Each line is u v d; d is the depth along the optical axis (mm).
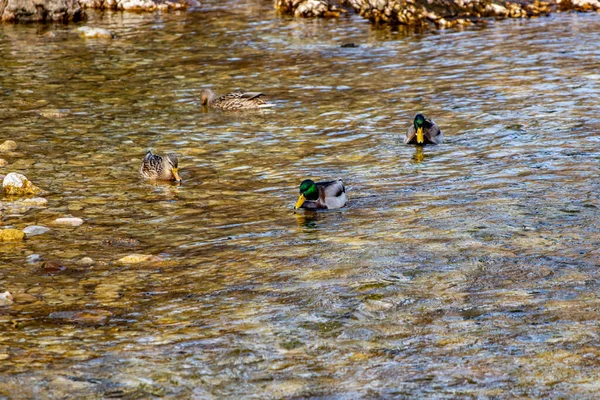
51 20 38281
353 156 18594
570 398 8141
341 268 11898
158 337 9719
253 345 9461
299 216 14594
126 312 10516
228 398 8281
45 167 17906
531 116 21406
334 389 8422
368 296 10812
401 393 8320
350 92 25094
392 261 12102
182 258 12602
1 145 19266
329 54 30969
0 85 26000
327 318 10164
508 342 9383
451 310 10312
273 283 11406
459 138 19750
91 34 34344
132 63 29594
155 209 15203
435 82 25984
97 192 16250
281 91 25500
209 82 26844
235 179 17078
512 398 8172
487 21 37375
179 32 35656
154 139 20375
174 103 24172
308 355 9195
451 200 15102
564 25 35656
